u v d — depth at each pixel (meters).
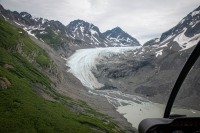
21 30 197.88
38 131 57.66
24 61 125.88
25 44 159.50
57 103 90.56
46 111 71.69
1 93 68.88
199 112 141.75
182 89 178.25
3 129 53.00
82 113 95.88
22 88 80.44
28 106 68.50
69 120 73.25
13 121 57.38
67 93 132.25
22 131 54.75
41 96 89.38
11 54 120.12
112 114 122.06
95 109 120.50
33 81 102.62
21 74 100.06
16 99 69.12
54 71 154.88
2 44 123.81
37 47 179.50
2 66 95.25
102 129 78.75
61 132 61.34
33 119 62.25
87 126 74.75
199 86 176.25
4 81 74.94
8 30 153.88
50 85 120.12
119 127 94.62
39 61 151.38
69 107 97.12
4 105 63.66
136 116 127.25
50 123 64.19
